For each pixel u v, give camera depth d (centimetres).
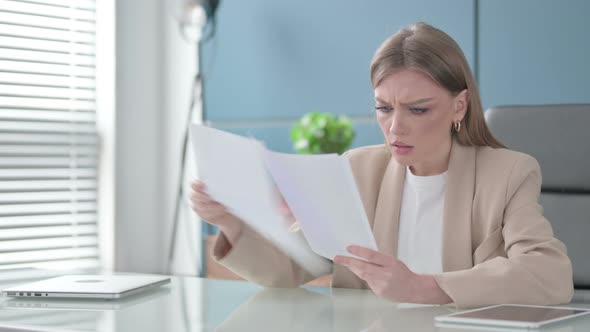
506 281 117
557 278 121
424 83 136
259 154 124
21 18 376
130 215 408
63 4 388
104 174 401
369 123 348
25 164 378
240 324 102
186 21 381
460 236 145
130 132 407
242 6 387
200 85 399
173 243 410
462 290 115
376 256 116
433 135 140
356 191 114
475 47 322
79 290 123
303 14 368
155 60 417
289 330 97
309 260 145
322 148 311
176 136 412
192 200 143
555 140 179
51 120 386
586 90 296
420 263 155
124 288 126
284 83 375
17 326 100
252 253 143
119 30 401
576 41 297
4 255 372
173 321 104
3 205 371
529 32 309
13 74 375
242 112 388
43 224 383
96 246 402
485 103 320
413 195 157
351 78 354
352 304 120
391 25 343
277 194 129
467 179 147
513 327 95
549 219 178
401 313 110
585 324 96
